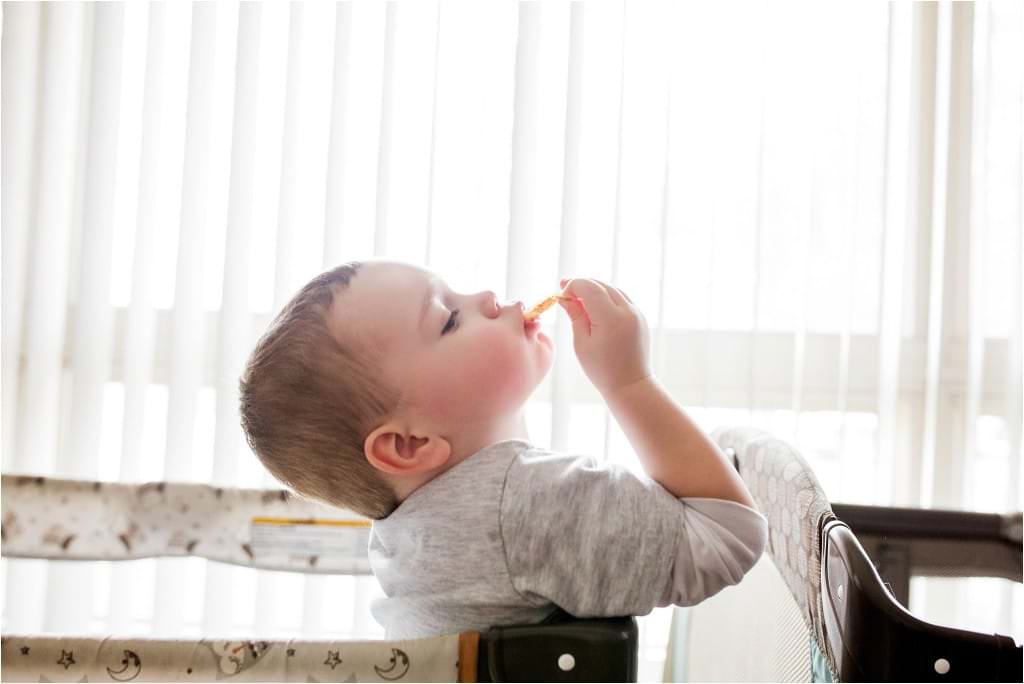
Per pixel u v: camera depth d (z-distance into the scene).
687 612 1.28
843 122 1.43
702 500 0.76
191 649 0.68
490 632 0.68
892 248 1.42
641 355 0.81
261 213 1.49
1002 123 1.44
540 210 1.43
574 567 0.73
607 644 0.68
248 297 1.47
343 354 0.80
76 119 1.52
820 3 1.43
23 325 1.50
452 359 0.80
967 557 1.05
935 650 0.61
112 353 1.52
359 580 1.44
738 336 1.45
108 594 1.52
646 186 1.43
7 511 1.15
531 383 0.84
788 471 0.83
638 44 1.44
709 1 1.44
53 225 1.49
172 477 1.47
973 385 1.42
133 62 1.51
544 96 1.44
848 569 0.63
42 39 1.49
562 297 0.84
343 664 0.68
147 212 1.48
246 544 1.18
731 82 1.43
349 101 1.45
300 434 0.82
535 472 0.76
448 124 1.44
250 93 1.45
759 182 1.40
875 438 1.43
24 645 0.68
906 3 1.42
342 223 1.44
